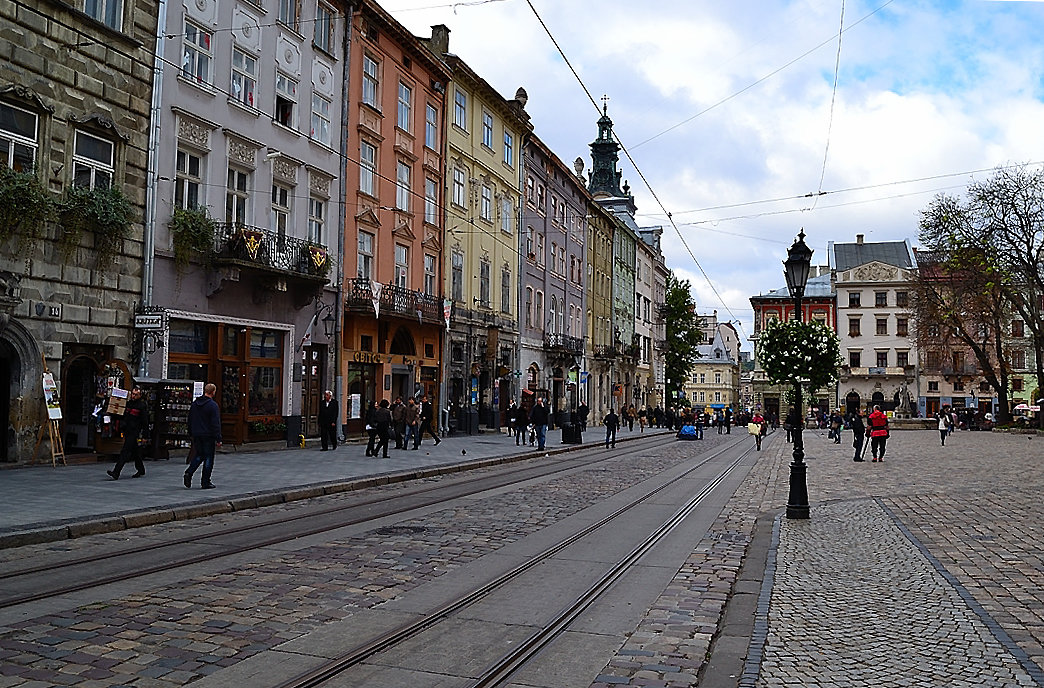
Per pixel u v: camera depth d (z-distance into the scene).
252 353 24.31
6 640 5.94
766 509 14.65
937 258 55.88
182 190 21.88
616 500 15.30
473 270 39.25
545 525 12.03
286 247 24.70
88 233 18.59
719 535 11.65
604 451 31.70
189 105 21.80
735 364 129.12
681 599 7.81
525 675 5.64
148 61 20.41
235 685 5.20
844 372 85.69
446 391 36.28
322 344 27.64
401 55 32.66
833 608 7.42
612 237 65.38
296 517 12.43
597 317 60.75
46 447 17.52
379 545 10.10
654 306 82.62
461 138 38.03
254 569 8.55
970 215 51.94
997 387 57.75
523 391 45.59
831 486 18.61
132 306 19.83
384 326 31.52
